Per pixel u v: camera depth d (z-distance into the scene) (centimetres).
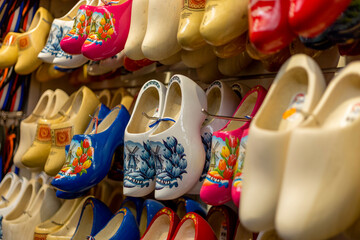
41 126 166
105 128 146
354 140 66
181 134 109
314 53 98
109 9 131
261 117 82
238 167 94
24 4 212
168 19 113
